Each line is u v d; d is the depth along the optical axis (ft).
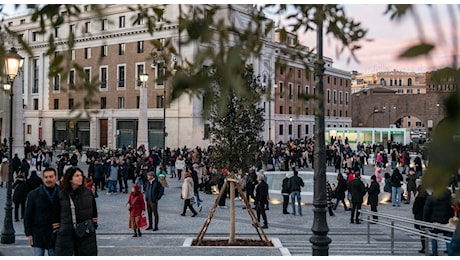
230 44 6.89
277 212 56.90
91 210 21.24
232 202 37.88
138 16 9.77
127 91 172.04
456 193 3.67
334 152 125.90
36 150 122.31
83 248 20.79
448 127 3.26
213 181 69.67
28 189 47.57
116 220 49.75
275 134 205.67
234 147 39.70
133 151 102.63
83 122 185.37
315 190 25.94
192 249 35.24
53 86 191.72
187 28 6.40
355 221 49.42
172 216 52.80
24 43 8.54
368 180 80.53
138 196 40.75
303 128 227.61
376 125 276.21
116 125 175.52
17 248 34.14
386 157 124.98
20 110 108.37
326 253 25.61
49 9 8.52
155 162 103.24
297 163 123.24
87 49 181.37
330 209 54.39
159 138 164.45
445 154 3.23
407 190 65.10
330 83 253.24
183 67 8.11
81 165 124.67
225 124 39.37
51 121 191.42
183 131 158.51
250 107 11.21
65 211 20.51
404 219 32.04
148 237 40.73
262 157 42.96
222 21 6.70
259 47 8.12
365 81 471.62
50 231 21.74
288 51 9.96
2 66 6.92
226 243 37.55
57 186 22.17
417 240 39.55
